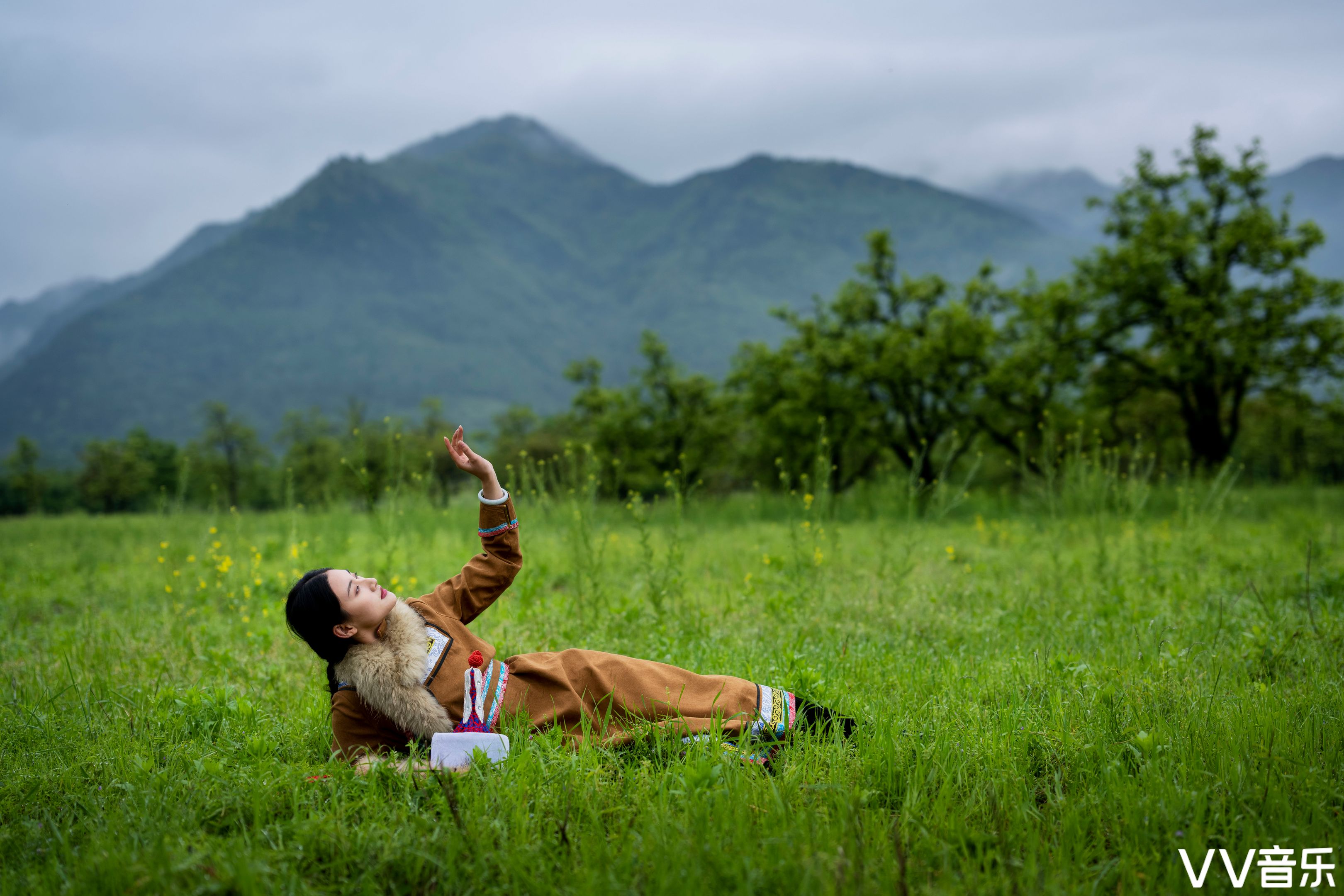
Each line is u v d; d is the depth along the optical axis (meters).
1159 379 22.34
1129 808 2.58
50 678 4.57
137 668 4.75
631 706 3.16
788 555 8.73
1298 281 20.80
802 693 3.80
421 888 2.36
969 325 21.38
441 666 3.08
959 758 2.99
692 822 2.51
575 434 25.66
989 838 2.46
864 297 24.95
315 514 13.78
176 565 8.91
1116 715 3.34
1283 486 17.56
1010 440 22.09
